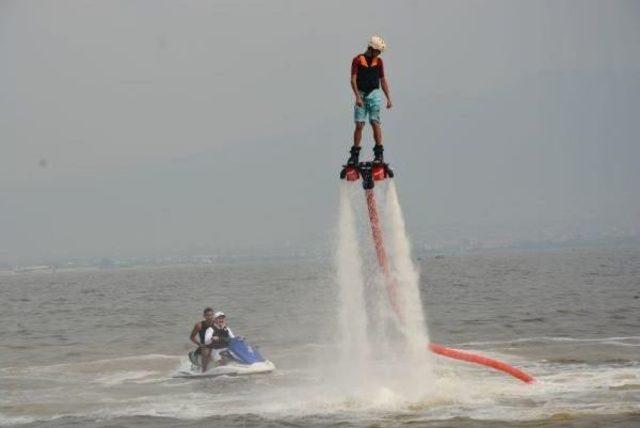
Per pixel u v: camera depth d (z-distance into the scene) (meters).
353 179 41.78
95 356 89.12
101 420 53.56
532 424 47.50
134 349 95.44
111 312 169.38
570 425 46.94
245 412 53.97
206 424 51.06
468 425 47.81
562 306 128.88
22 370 78.75
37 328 133.00
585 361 69.44
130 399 60.84
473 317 116.56
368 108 41.50
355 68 41.44
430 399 54.66
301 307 157.62
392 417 50.59
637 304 127.38
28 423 53.62
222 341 72.00
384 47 41.31
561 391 56.12
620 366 66.19
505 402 53.34
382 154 41.88
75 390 65.69
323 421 50.50
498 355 74.81
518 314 118.38
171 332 116.38
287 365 75.06
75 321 146.25
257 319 130.75
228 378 68.62
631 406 50.88
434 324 108.31
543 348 78.94
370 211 47.03
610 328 95.81
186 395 61.66
